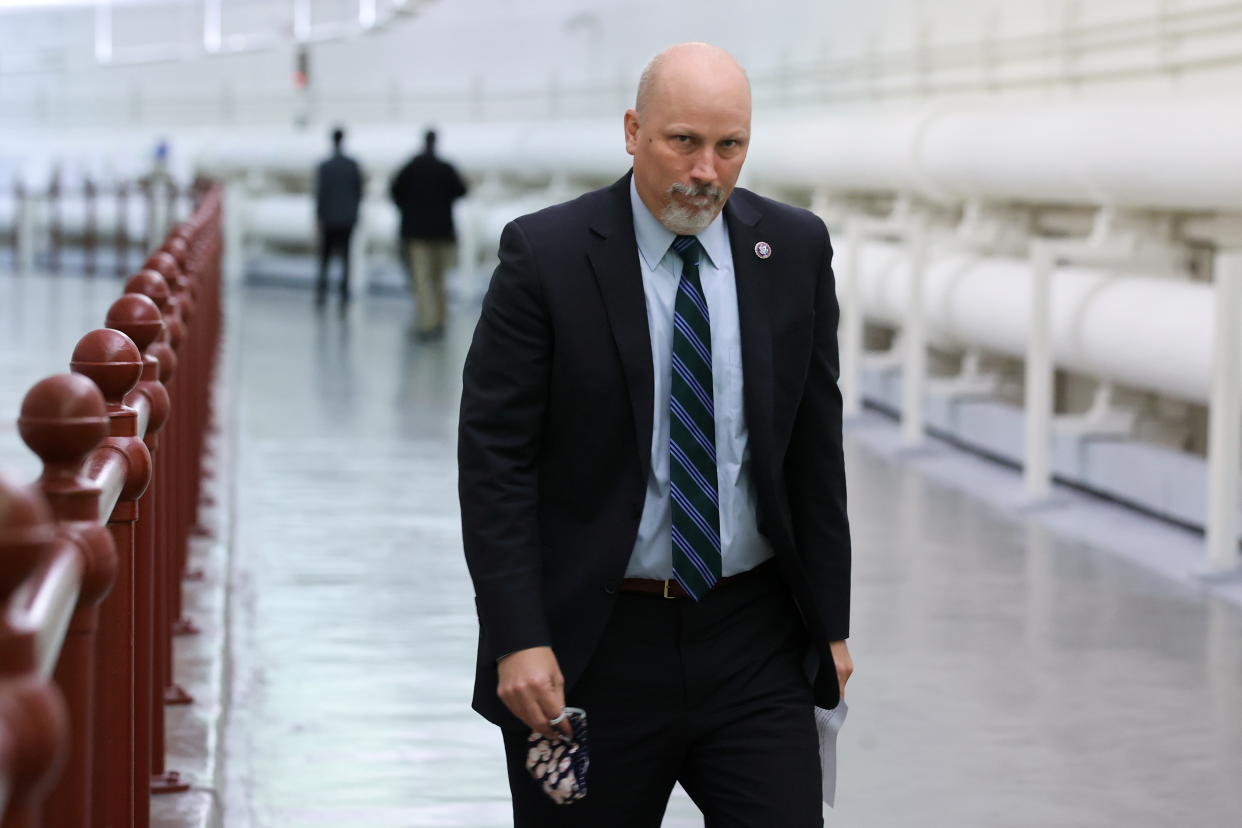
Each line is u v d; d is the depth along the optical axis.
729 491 4.29
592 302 4.21
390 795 7.01
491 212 35.22
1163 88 15.02
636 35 33.12
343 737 7.76
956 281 16.58
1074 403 17.12
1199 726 8.02
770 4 27.53
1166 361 12.21
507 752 4.51
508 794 7.04
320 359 24.45
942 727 7.96
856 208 21.83
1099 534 12.54
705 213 4.13
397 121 41.94
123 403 4.93
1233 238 12.91
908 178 18.05
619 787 4.39
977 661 9.10
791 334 4.31
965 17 19.94
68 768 3.18
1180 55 14.60
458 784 7.16
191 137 45.75
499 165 35.09
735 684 4.36
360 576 11.14
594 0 34.69
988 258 16.70
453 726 7.96
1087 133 13.72
